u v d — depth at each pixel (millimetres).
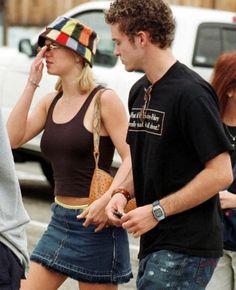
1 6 20562
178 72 4734
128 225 4660
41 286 5645
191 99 4609
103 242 5570
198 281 4738
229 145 4621
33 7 20656
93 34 5781
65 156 5613
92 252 5570
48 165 11844
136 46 4773
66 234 5625
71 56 5699
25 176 13648
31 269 5660
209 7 19984
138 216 4641
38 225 10383
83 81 5680
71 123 5645
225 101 5590
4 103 11586
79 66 5730
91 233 5562
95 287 5641
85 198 5594
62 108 5746
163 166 4715
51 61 5738
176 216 4699
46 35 5730
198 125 4586
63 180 5641
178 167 4691
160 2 4766
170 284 4719
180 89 4652
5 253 4531
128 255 5711
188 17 11461
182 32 11375
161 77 4746
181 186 4684
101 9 11570
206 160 4586
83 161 5598
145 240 4816
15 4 20578
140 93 4895
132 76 10922
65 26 5734
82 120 5641
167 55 4781
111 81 11023
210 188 4598
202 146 4578
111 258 5605
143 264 4840
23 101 5902
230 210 5492
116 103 5648
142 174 4855
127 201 5078
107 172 5719
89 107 5664
